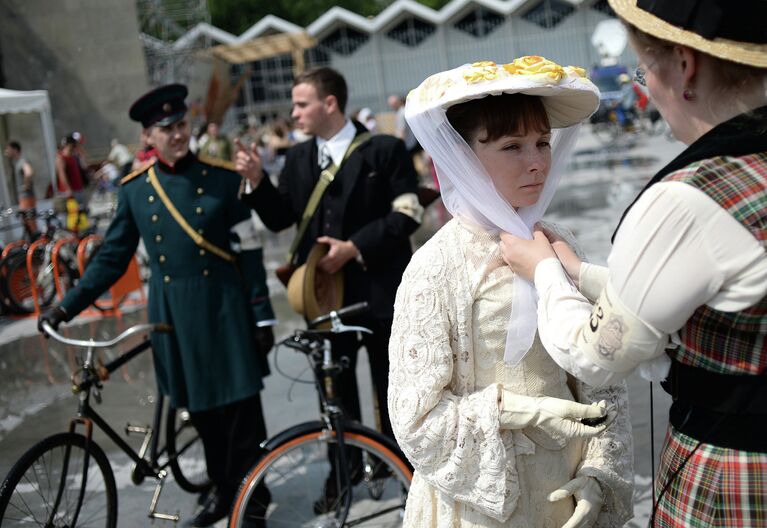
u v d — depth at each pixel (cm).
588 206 1130
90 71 2094
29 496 302
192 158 349
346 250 333
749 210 133
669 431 158
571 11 3634
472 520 181
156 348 351
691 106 142
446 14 3703
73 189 1259
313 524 340
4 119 1234
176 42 2592
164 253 342
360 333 350
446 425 174
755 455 142
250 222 353
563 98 179
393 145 350
